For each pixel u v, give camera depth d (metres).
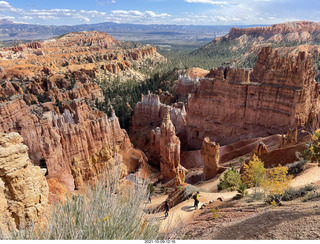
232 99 76.31
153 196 40.94
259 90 70.06
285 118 64.75
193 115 87.62
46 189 16.58
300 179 23.62
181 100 123.50
